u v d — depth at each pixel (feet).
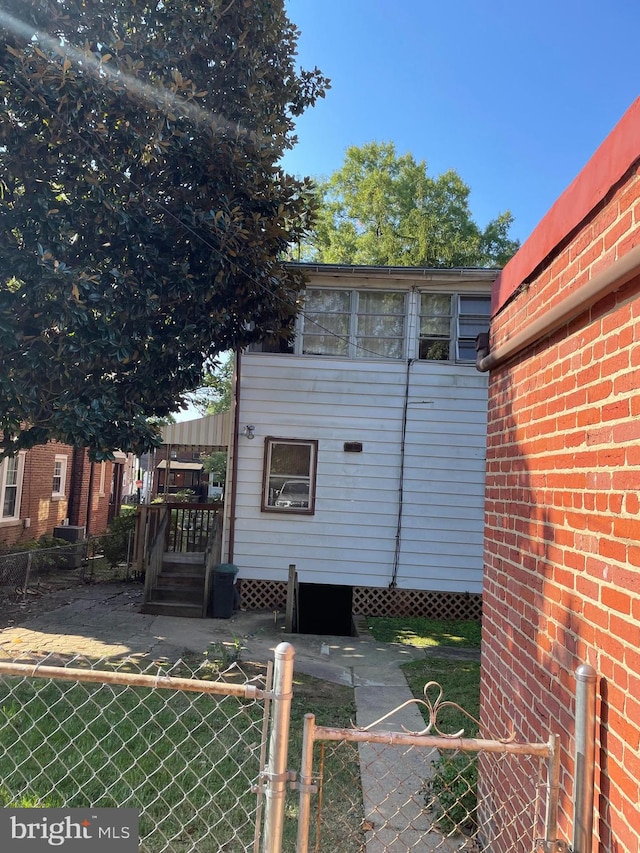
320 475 34.73
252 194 27.17
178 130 24.08
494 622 11.15
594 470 6.75
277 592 34.24
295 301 30.58
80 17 22.72
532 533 8.95
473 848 10.46
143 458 118.52
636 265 5.51
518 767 9.12
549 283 8.91
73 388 22.15
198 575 31.30
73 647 22.77
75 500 61.62
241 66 27.12
